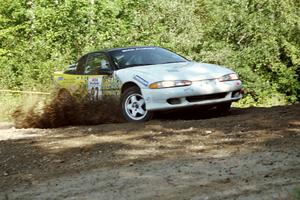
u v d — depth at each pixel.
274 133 7.34
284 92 23.22
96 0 21.52
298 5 24.31
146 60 10.65
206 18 25.61
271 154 6.19
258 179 5.25
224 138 7.30
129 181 5.49
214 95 9.62
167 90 9.27
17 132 9.66
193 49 22.62
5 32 21.36
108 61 10.63
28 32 21.94
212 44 22.67
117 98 10.09
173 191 5.04
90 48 20.16
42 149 7.47
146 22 21.91
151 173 5.75
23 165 6.59
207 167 5.84
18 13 22.06
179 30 22.69
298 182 5.05
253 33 23.02
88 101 10.26
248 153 6.34
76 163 6.48
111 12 21.70
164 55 10.96
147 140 7.57
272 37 22.73
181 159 6.30
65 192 5.28
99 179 5.66
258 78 22.12
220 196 4.80
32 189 5.49
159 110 9.39
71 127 9.81
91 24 21.47
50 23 21.45
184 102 9.36
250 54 22.50
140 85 9.53
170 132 8.05
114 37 21.06
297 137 6.98
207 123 8.58
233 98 9.90
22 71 19.36
